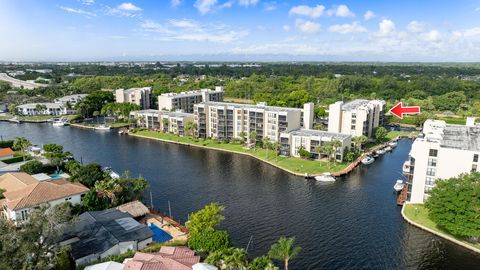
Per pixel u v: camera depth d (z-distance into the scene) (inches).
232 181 4923.7
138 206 3740.2
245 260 2539.4
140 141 7460.6
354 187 4690.0
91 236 3004.4
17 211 3272.6
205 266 2405.3
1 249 1849.2
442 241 3262.8
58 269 2492.6
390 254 3073.3
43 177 4365.2
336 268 2881.4
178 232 3368.6
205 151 6628.9
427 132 4559.5
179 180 4953.3
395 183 4845.0
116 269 2460.6
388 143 6973.4
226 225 3597.4
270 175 5196.9
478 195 3080.7
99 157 6151.6
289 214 3855.8
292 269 2864.2
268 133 6688.0
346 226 3577.8
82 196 3801.7
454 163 3715.6
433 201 3329.2
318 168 5393.7
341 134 6117.1
